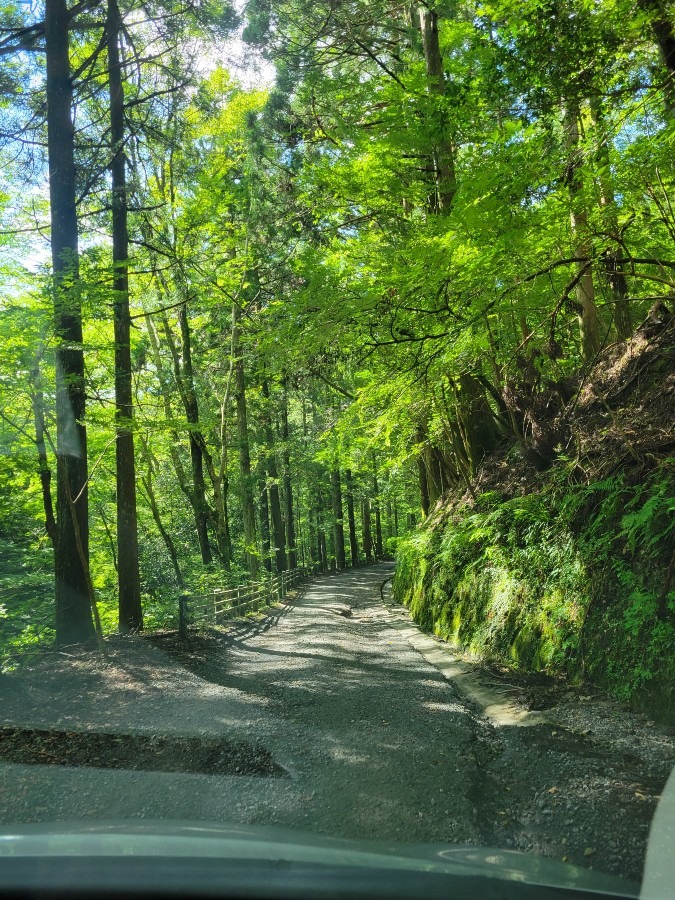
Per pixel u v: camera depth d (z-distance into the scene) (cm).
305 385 2019
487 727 654
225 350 2195
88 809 451
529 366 1152
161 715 719
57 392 1095
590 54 686
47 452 1184
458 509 1484
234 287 1897
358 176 1231
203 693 832
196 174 1559
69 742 616
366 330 959
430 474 2072
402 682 882
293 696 811
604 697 656
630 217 863
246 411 2458
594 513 809
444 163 1159
